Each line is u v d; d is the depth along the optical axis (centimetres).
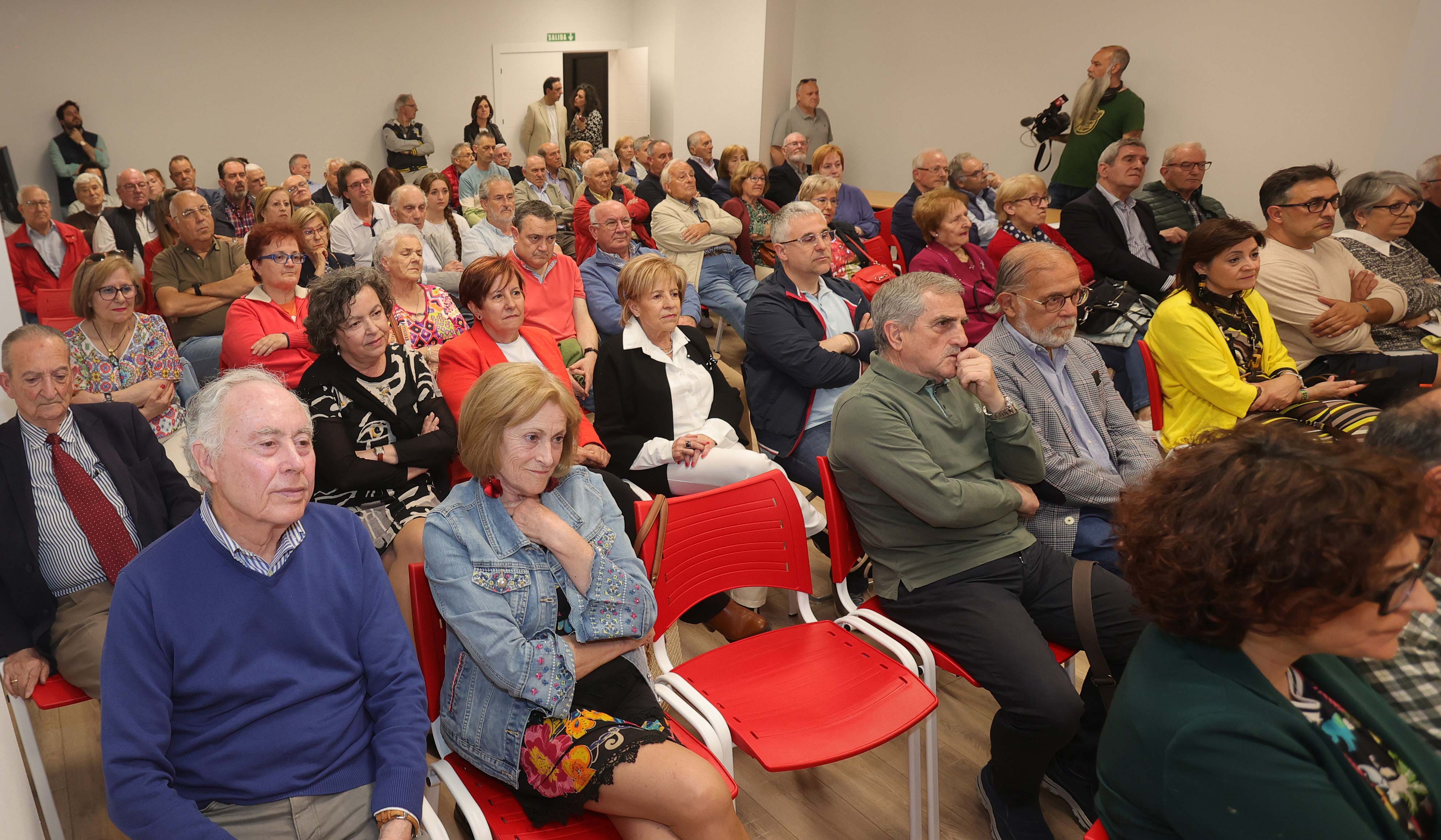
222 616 139
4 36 755
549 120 1073
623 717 161
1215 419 279
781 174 650
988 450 219
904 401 204
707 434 277
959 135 968
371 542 159
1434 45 429
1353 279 347
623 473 271
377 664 151
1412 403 152
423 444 232
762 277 568
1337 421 272
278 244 313
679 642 214
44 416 193
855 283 446
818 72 1080
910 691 177
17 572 190
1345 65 706
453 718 157
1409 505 97
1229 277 273
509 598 157
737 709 172
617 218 403
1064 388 238
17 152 779
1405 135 446
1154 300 361
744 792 210
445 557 157
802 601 206
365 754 149
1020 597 205
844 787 212
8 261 220
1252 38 749
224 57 866
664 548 186
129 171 591
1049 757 180
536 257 365
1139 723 109
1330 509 95
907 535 203
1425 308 365
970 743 228
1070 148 754
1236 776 98
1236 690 103
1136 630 191
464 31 1015
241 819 138
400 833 136
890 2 991
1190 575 104
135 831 129
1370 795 103
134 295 288
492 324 279
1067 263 224
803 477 296
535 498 168
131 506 204
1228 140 779
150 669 134
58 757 217
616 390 275
